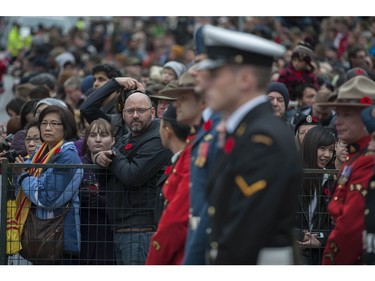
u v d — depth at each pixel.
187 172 10.61
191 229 9.92
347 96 10.73
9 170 13.29
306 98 19.16
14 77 35.19
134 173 12.99
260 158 8.39
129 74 29.22
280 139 8.46
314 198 13.24
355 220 10.23
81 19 52.66
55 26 48.78
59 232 13.43
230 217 8.42
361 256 10.34
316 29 36.34
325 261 10.50
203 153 9.95
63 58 32.16
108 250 13.55
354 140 10.57
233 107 8.82
